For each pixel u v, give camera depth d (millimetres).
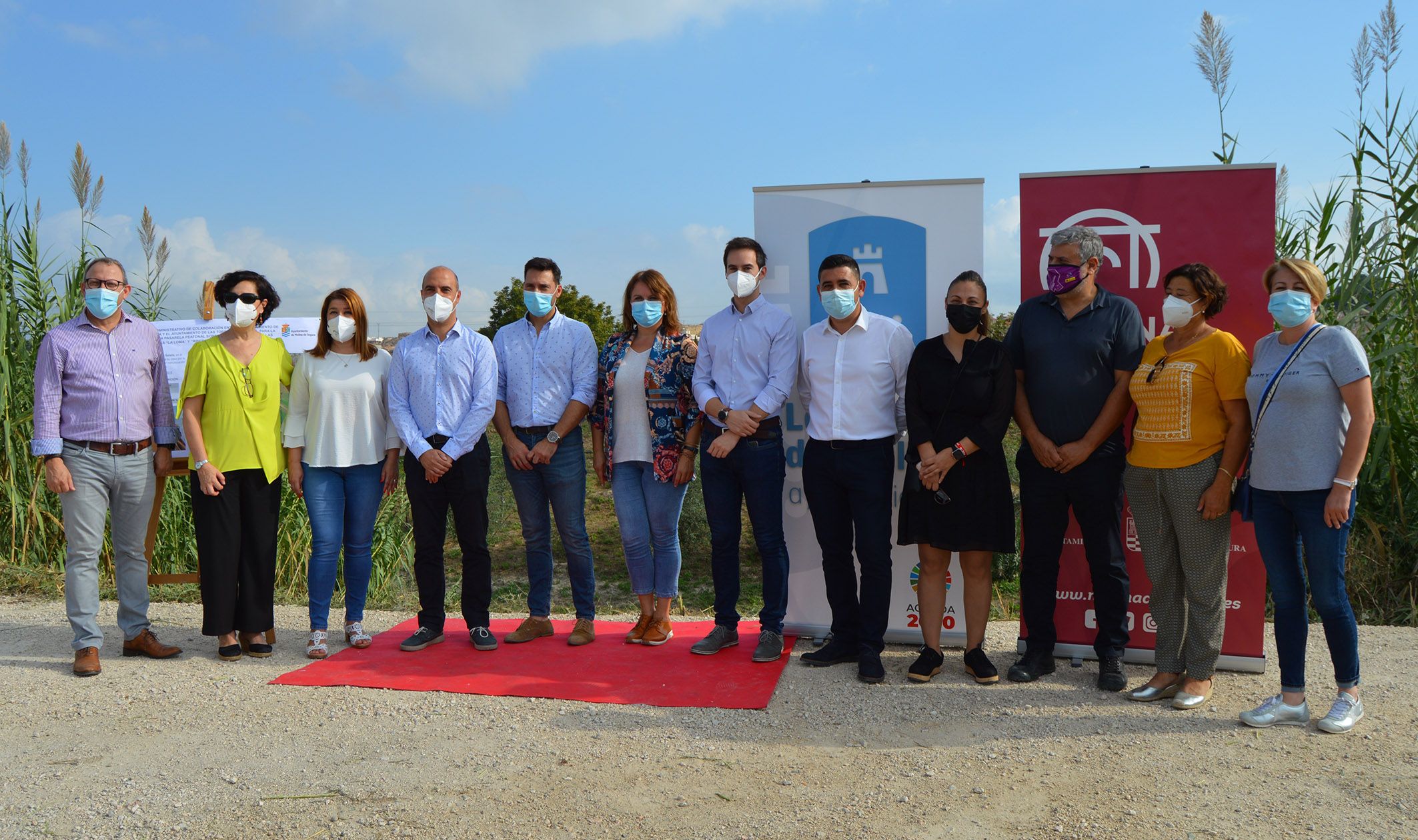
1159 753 3381
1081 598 4578
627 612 7020
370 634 5266
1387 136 5855
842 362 4324
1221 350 3766
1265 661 4406
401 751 3541
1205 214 4379
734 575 4738
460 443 4621
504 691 4191
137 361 4688
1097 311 4055
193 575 5047
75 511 4504
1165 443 3840
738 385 4465
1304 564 4062
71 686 4340
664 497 4730
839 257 4285
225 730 3783
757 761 3391
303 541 7055
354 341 4809
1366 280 5973
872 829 2850
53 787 3258
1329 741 3457
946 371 4113
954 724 3727
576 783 3227
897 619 4918
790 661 4598
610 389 4703
